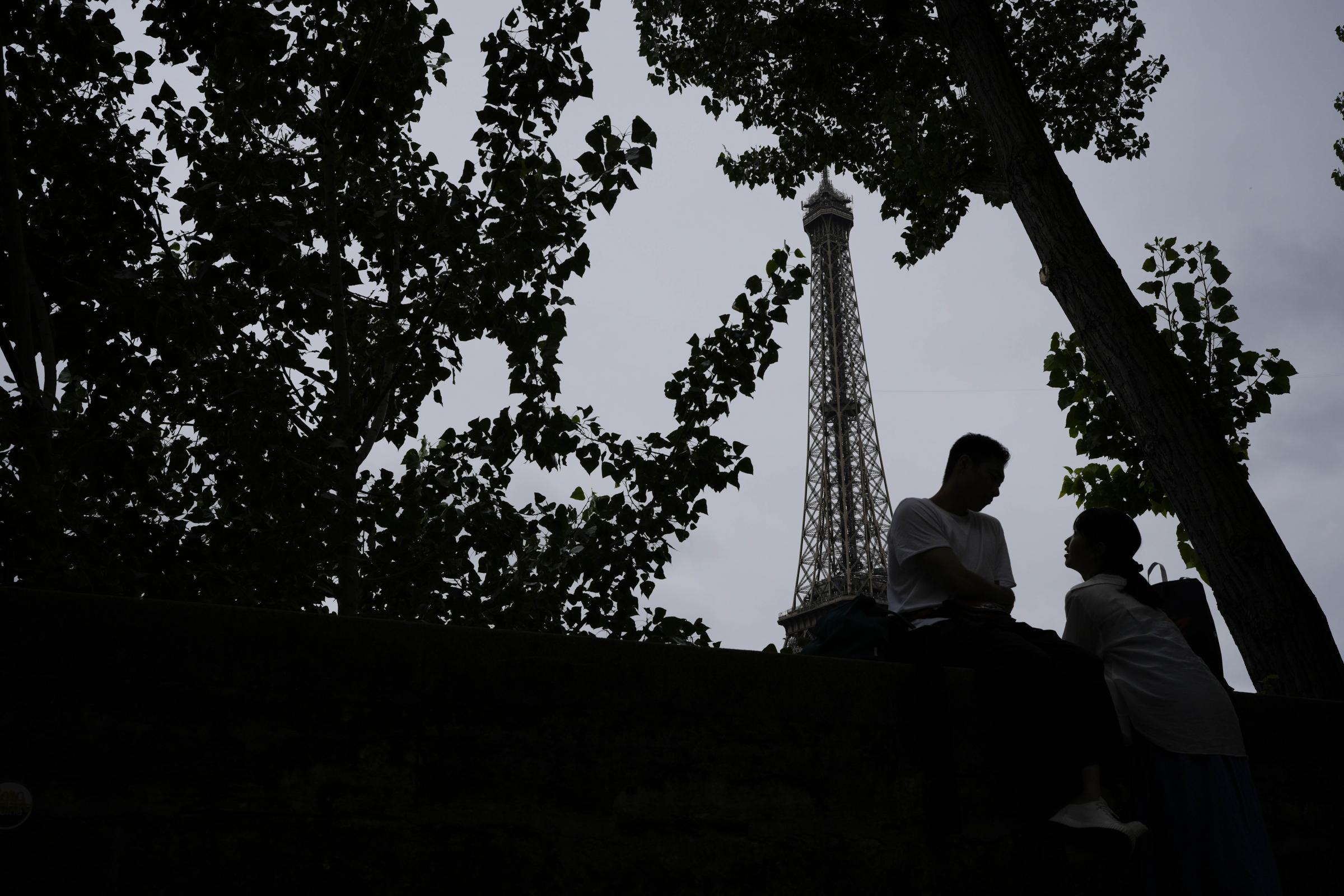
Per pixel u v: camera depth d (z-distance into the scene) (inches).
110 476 384.5
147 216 409.7
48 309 384.5
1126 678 198.7
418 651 149.8
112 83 408.5
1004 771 189.8
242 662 139.9
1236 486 378.9
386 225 450.6
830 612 206.2
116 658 134.0
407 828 142.5
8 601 130.4
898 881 173.8
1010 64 471.2
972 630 191.0
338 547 391.9
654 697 163.5
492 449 435.2
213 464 403.9
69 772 128.3
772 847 165.6
